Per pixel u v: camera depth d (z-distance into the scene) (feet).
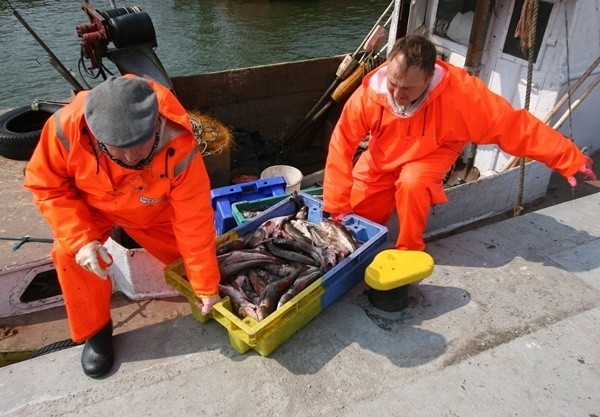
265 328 7.47
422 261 8.54
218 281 7.77
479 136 9.23
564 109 13.37
